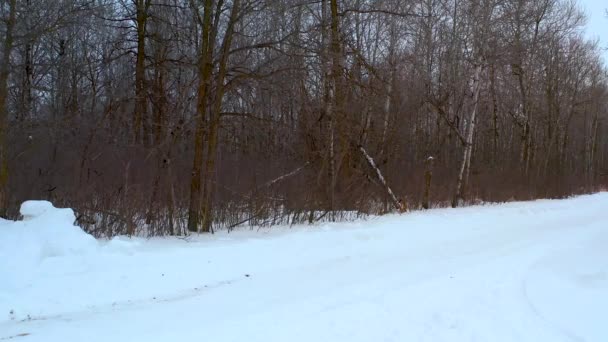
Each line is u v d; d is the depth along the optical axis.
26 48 13.31
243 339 5.38
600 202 26.67
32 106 14.18
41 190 10.71
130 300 6.85
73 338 5.38
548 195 30.22
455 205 21.33
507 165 29.11
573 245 11.49
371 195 16.44
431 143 22.06
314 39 12.96
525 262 9.44
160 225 10.85
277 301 6.81
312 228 12.02
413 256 9.89
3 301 6.21
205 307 6.55
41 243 7.62
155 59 15.70
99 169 10.93
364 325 5.87
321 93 14.07
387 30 21.72
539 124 38.72
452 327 5.89
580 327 6.00
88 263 7.51
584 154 46.66
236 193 12.68
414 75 21.56
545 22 33.66
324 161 13.73
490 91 32.09
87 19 13.16
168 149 11.16
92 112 12.90
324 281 7.90
